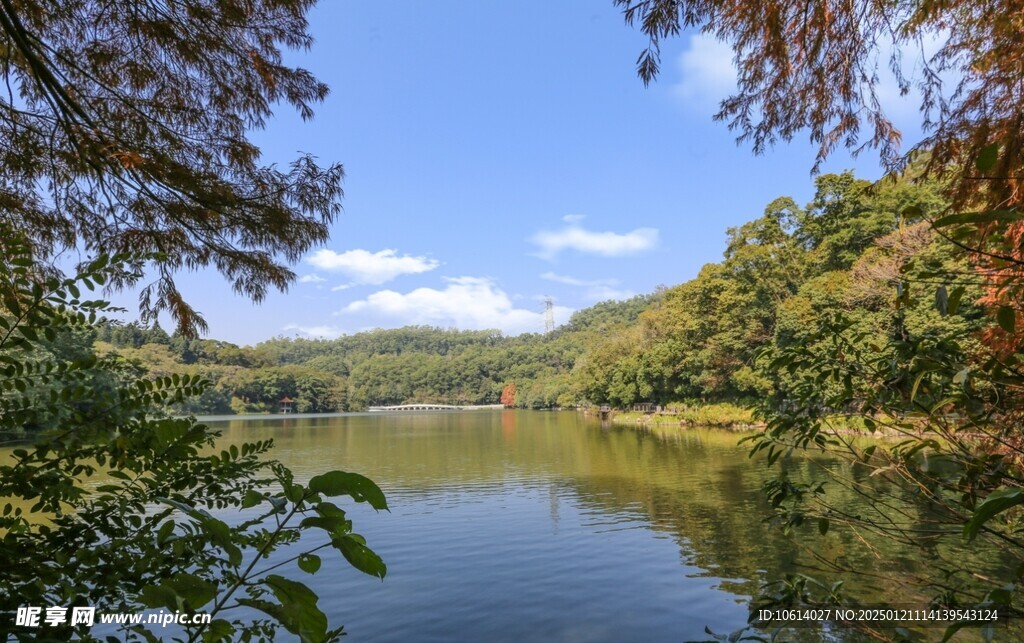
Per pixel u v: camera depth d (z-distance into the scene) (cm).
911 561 647
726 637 196
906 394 180
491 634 587
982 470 168
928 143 290
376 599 676
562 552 863
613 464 1856
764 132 319
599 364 5619
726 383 3509
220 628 108
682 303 3984
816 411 204
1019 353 172
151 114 315
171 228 335
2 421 158
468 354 13012
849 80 282
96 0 279
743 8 254
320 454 2458
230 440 3253
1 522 158
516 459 2119
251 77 324
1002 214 102
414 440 3238
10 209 304
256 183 333
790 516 225
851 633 483
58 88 263
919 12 259
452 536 972
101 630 362
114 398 178
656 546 872
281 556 813
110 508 178
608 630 589
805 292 2489
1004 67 262
